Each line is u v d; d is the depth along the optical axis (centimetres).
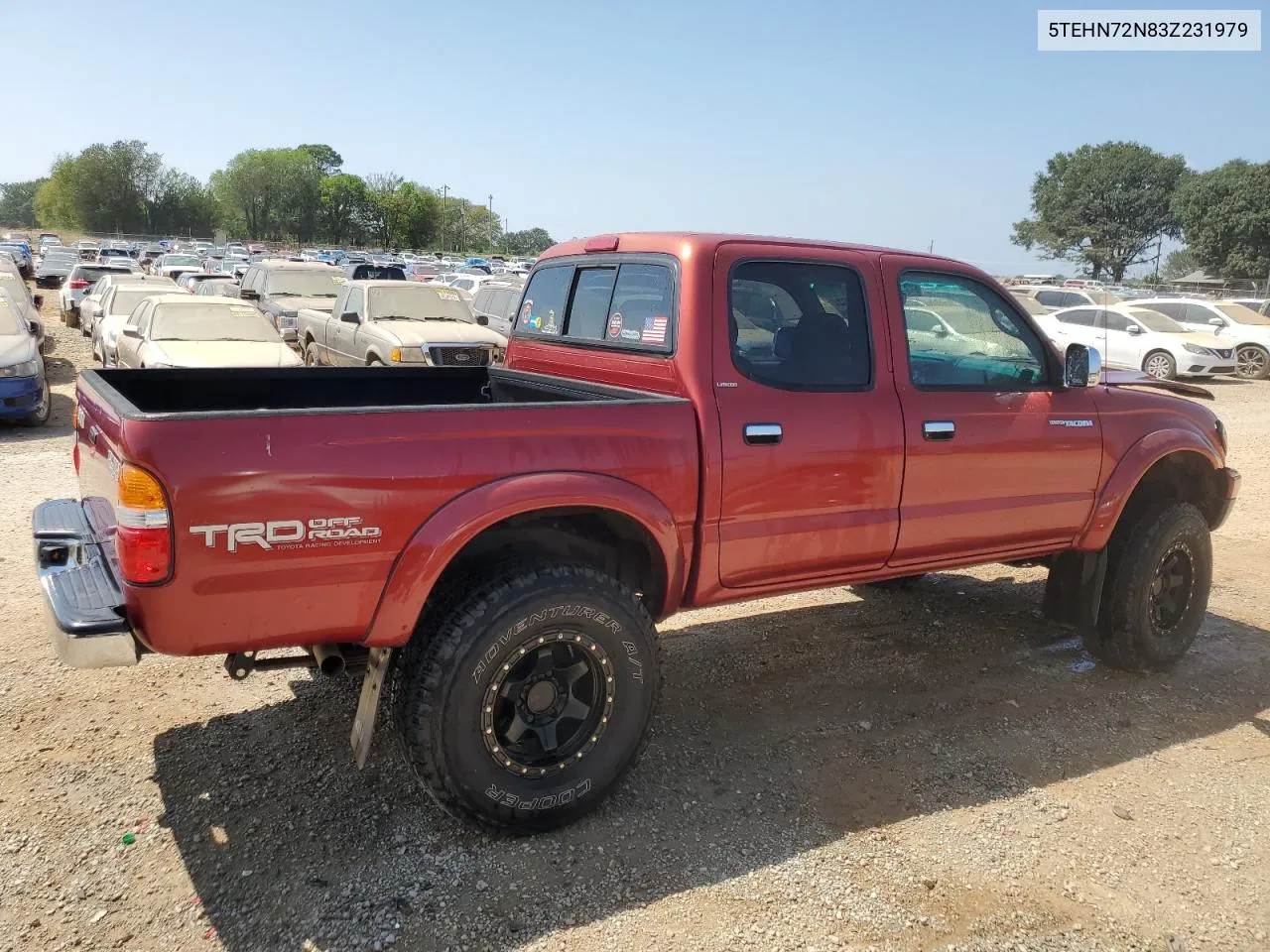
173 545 253
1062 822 339
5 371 1019
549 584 301
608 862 304
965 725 416
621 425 321
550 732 316
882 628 535
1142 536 463
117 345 1216
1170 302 2250
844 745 392
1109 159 8694
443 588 309
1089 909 291
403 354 1154
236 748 366
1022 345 437
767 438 350
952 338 409
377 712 294
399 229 10775
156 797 330
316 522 270
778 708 426
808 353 370
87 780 339
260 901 278
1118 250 8700
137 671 433
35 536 315
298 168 11350
